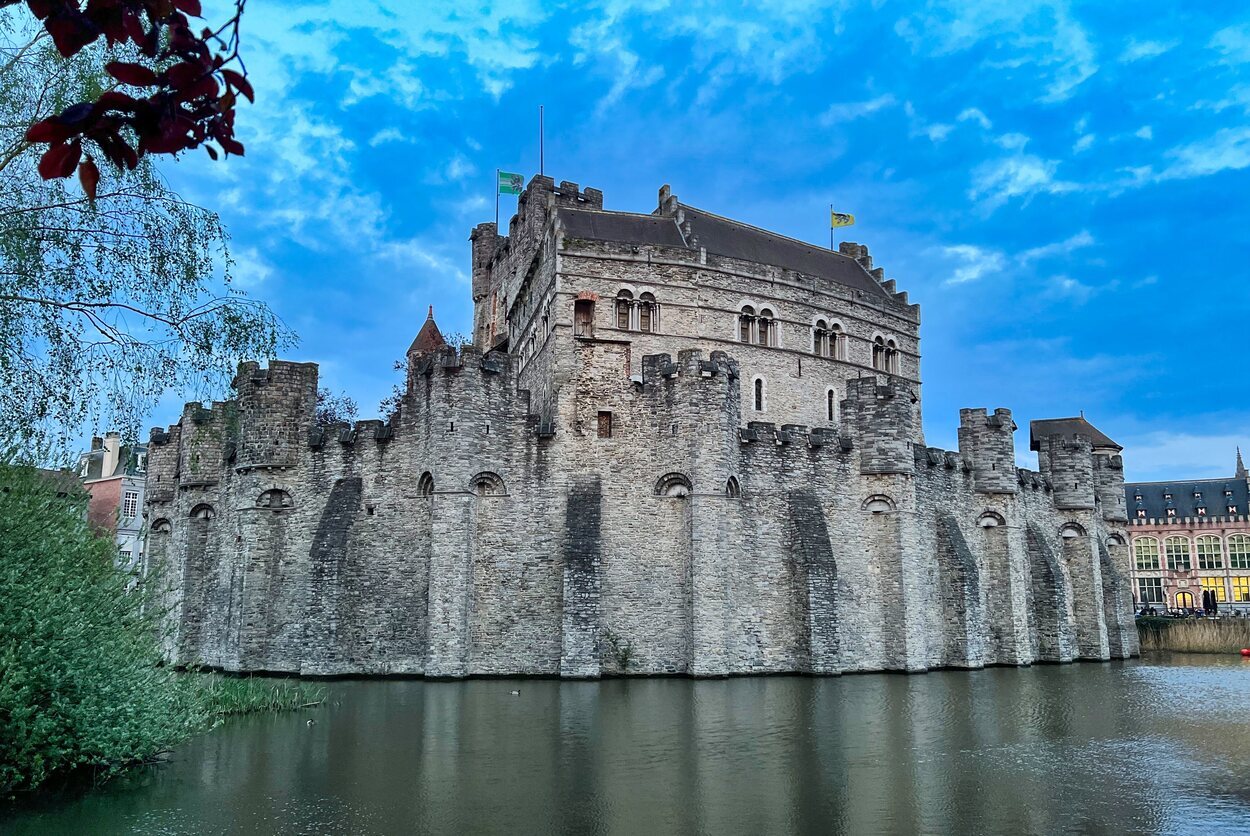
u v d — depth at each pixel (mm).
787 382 65750
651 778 23672
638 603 47219
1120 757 27094
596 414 49062
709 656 46062
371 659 46656
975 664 54719
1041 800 22047
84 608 22281
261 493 50406
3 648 20562
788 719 32906
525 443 48250
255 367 51531
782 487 50844
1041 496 66188
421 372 48656
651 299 62062
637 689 41312
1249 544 122500
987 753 27453
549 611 46812
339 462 50000
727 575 47125
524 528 47500
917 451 55531
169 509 59000
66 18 5734
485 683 43469
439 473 46406
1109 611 68062
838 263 78875
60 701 21094
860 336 71250
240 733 29500
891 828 19625
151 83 6090
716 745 27922
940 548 56188
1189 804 21734
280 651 49031
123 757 22875
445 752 26547
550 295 60625
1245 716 35281
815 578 48812
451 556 45688
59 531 22531
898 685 44562
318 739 28453
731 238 71438
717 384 48312
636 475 48594
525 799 21469
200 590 55219
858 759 26297
